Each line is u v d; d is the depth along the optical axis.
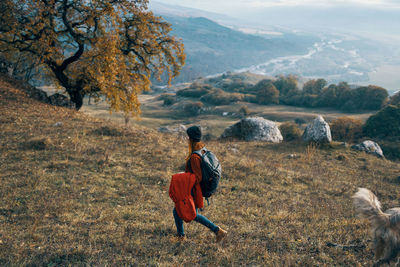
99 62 18.27
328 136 18.44
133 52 22.19
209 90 185.88
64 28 19.19
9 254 4.05
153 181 8.52
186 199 3.94
